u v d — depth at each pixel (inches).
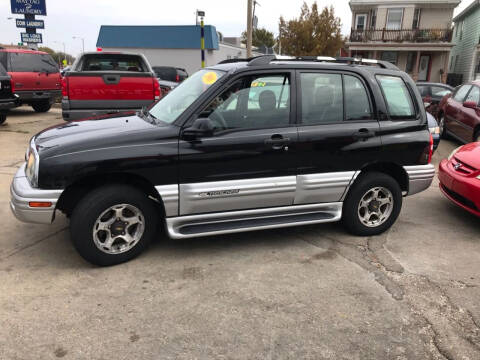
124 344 102.6
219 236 169.0
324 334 108.7
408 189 171.6
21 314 112.9
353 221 167.3
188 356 99.1
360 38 1129.4
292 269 142.8
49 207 128.6
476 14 1057.5
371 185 164.1
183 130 137.3
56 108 606.5
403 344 105.8
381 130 160.7
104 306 118.0
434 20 1095.6
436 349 104.5
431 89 510.6
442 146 381.7
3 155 286.8
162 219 156.6
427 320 115.9
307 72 152.9
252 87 145.8
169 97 169.8
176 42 1227.9
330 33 1112.8
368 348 103.9
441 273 142.9
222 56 1306.6
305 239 168.2
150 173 134.3
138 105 303.6
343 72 157.6
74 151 128.6
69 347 100.9
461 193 184.9
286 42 1134.4
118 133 135.9
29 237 161.6
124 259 141.6
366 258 152.5
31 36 583.5
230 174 143.2
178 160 136.3
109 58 356.5
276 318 114.7
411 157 167.6
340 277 138.0
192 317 114.2
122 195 133.9
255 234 172.2
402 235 175.3
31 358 97.0
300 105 151.0
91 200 131.0
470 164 185.2
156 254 150.9
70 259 144.9
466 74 1117.1
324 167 155.1
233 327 110.3
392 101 165.2
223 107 142.3
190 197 139.9
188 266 142.8
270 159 146.7
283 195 151.9
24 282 129.3
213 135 139.8
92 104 294.7
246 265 144.9
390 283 135.0
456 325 114.2
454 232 180.4
